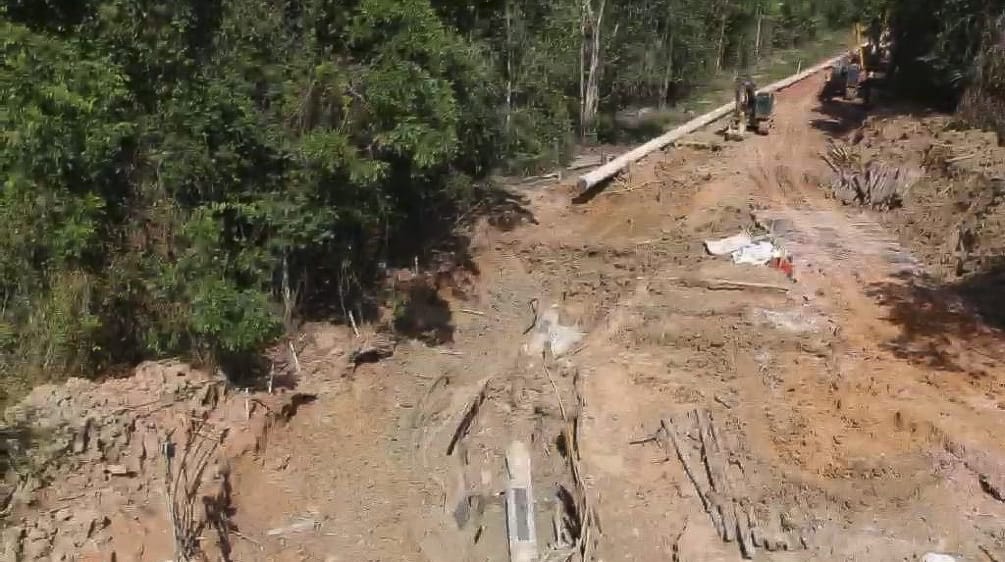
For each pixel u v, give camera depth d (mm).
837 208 21188
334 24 13586
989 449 11953
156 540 9359
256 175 13195
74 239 11281
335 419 13180
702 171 23062
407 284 17078
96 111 11078
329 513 11328
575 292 17438
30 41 11180
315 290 16016
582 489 11742
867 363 14250
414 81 12641
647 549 10852
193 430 11297
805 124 27641
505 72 21938
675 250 18656
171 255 12516
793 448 12297
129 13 11695
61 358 11859
